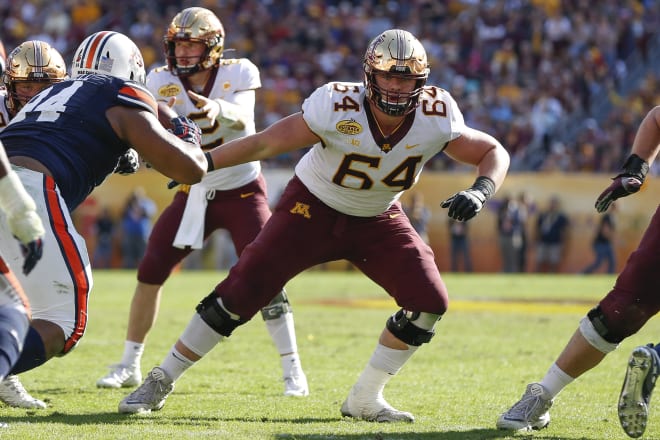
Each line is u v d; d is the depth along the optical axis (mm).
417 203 60500
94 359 23094
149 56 77500
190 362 16141
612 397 18406
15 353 11531
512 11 76188
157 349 24969
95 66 14773
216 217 20031
